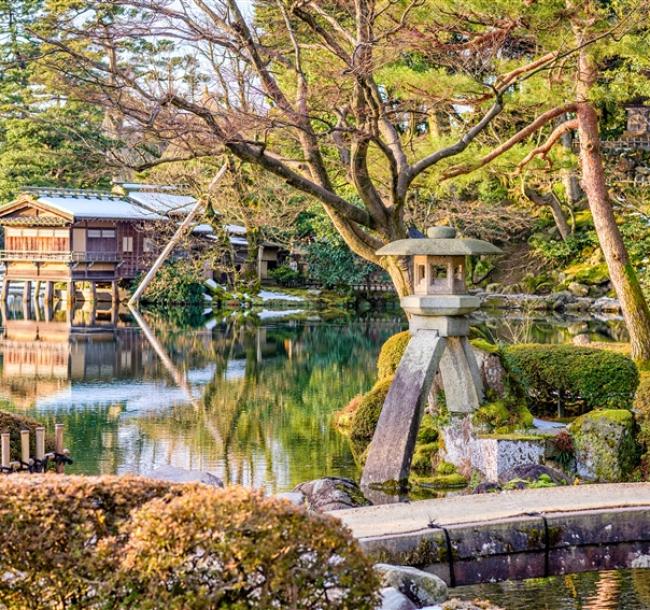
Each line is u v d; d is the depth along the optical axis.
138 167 13.21
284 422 16.81
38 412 17.66
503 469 11.99
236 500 5.02
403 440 12.20
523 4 14.29
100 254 44.28
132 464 13.35
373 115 14.11
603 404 13.27
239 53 13.34
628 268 16.98
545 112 17.88
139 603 5.02
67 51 12.15
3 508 5.24
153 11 12.34
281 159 15.38
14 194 46.31
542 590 8.29
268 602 4.94
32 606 5.22
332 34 17.47
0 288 52.06
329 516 5.17
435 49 14.84
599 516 8.80
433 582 7.16
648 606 7.82
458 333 12.62
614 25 15.28
